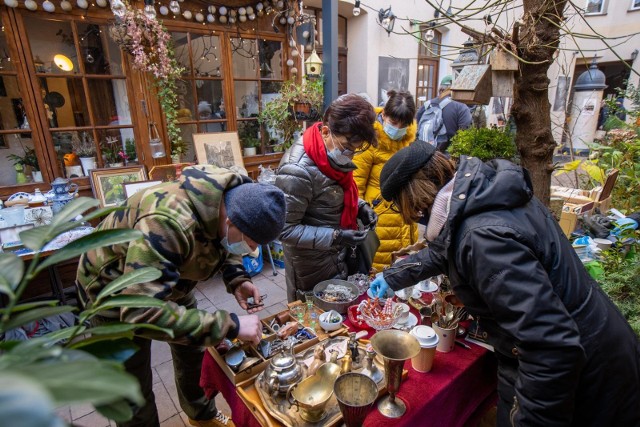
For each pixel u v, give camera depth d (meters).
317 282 1.71
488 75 1.45
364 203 1.86
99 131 2.73
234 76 3.35
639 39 6.81
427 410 1.02
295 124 3.65
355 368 1.10
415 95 5.87
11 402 0.21
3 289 0.44
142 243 0.87
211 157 3.20
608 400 0.89
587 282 0.91
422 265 1.24
